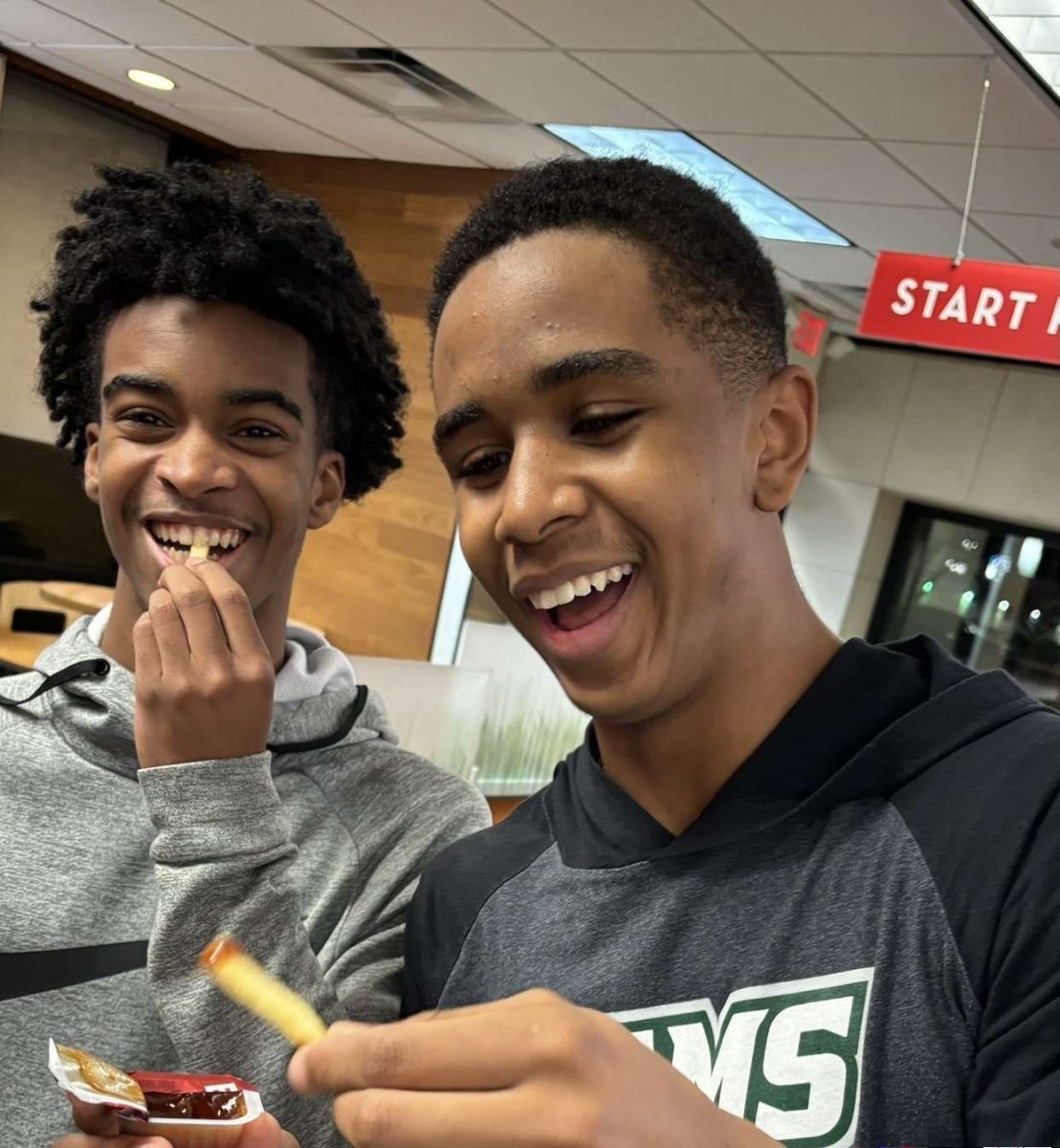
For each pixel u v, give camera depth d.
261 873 0.91
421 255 5.04
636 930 0.76
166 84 4.64
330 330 1.12
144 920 1.01
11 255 5.06
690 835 0.77
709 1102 0.47
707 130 3.53
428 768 1.18
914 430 5.91
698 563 0.71
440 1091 0.45
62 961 0.98
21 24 4.30
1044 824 0.67
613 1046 0.45
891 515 6.12
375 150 5.00
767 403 0.76
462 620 5.01
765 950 0.71
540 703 5.19
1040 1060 0.60
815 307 5.77
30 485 5.08
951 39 2.54
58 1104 0.94
